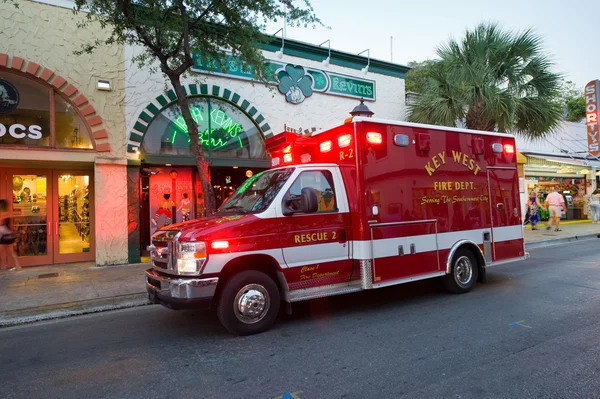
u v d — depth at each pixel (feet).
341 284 19.31
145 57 29.99
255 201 18.65
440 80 42.86
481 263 24.08
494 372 12.53
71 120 33.12
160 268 17.57
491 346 14.75
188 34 27.73
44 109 32.22
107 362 14.52
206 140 38.14
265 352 14.92
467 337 15.81
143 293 24.38
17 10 31.17
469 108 41.16
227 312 16.38
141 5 26.43
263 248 16.98
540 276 27.40
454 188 23.04
